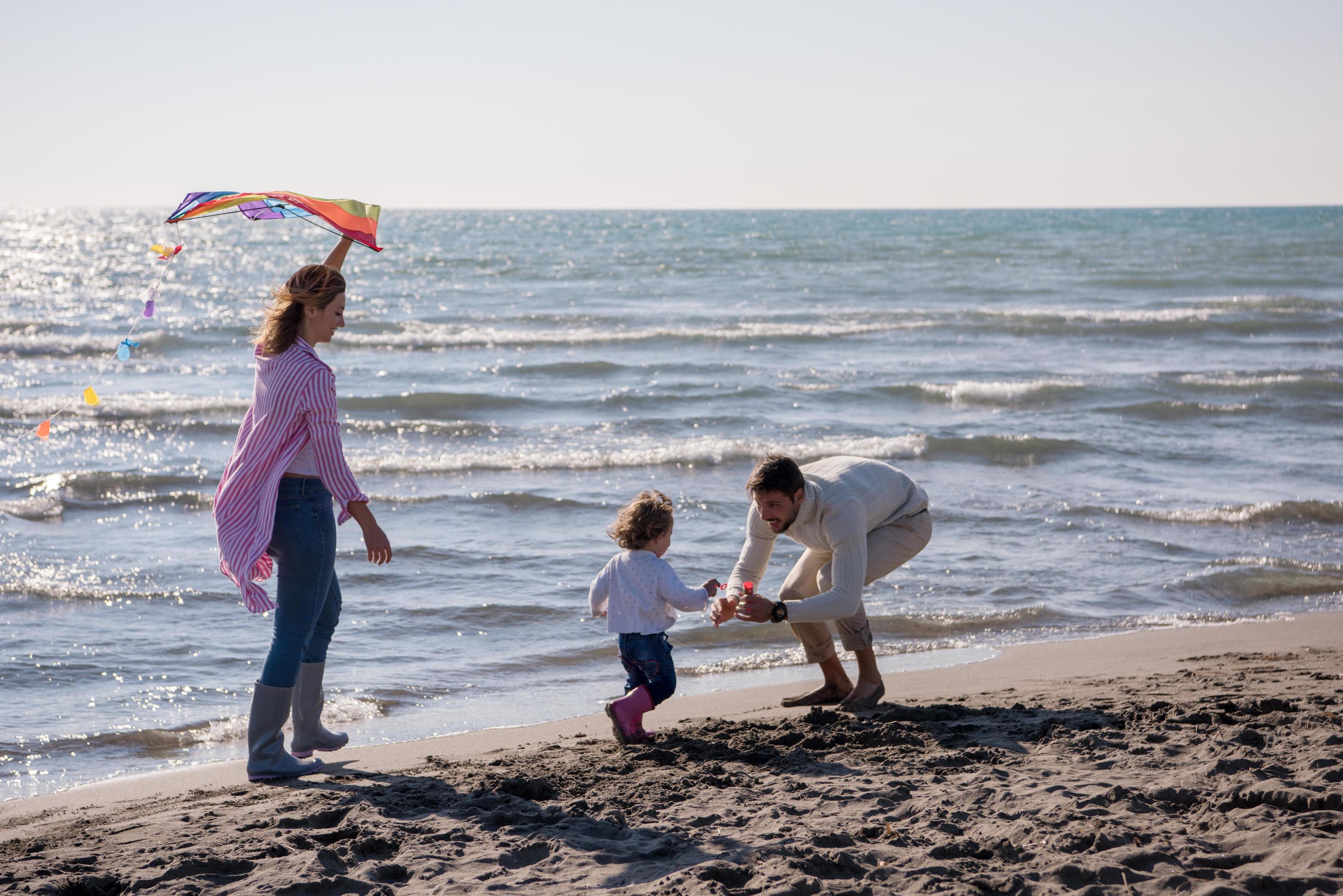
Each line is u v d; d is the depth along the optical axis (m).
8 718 5.33
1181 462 12.61
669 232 99.56
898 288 38.91
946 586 8.03
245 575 3.76
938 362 21.22
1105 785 3.47
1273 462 12.59
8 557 8.39
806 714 4.79
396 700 5.73
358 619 7.12
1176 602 7.77
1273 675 5.42
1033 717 4.53
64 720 5.34
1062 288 38.50
